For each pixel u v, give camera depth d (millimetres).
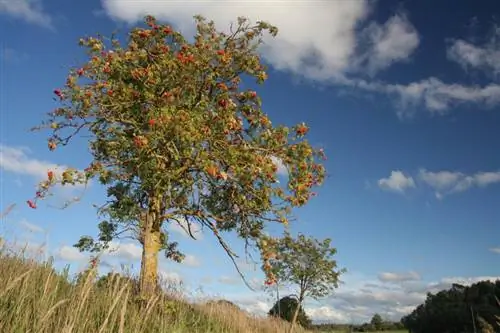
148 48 15117
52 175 12883
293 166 14516
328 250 24609
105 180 13969
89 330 6621
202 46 15016
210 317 12148
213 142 14031
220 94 14469
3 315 6051
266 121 15125
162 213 14656
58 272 7980
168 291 12266
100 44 14508
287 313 23828
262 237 14664
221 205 15273
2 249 7523
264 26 15578
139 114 13844
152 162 13062
